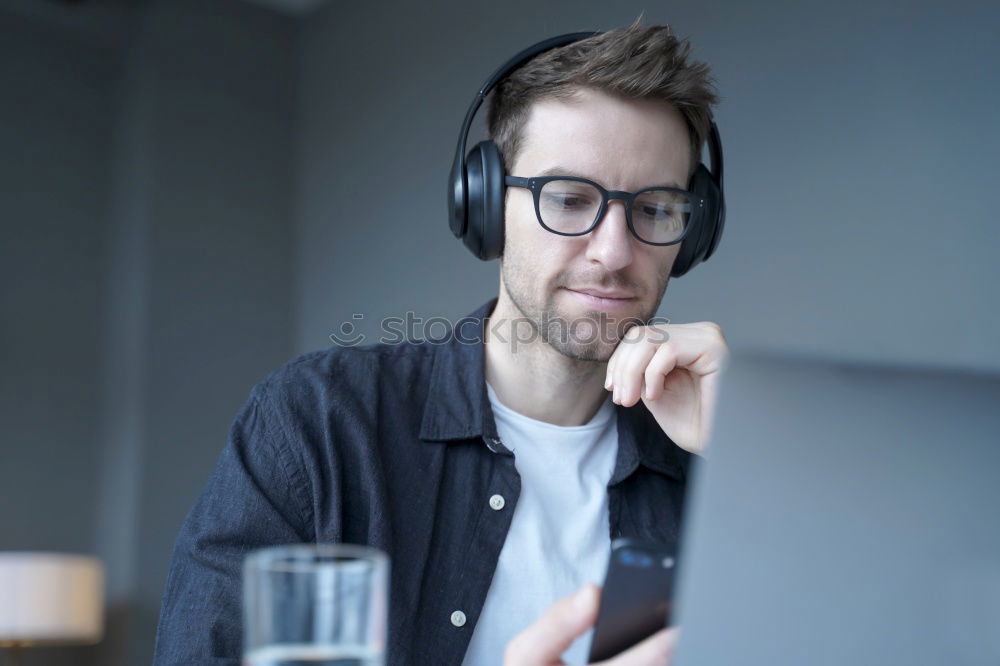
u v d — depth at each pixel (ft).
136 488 13.78
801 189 8.91
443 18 13.10
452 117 12.75
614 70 3.60
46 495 14.48
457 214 3.98
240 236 15.03
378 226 13.83
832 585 1.59
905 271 8.09
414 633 3.59
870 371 1.63
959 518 1.58
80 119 15.29
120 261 14.84
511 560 3.77
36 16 14.37
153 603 13.73
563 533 3.89
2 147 14.67
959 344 7.68
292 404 3.85
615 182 3.66
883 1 8.46
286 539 3.64
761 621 1.60
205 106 14.94
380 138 13.99
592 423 4.13
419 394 4.06
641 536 3.99
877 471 1.60
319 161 15.23
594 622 2.09
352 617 1.73
